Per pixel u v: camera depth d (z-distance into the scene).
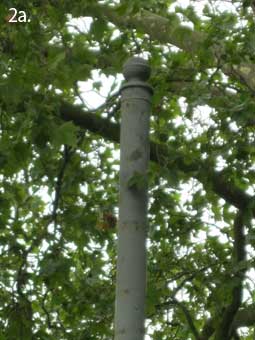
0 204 15.72
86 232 15.54
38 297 15.81
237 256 15.35
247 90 13.11
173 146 13.63
